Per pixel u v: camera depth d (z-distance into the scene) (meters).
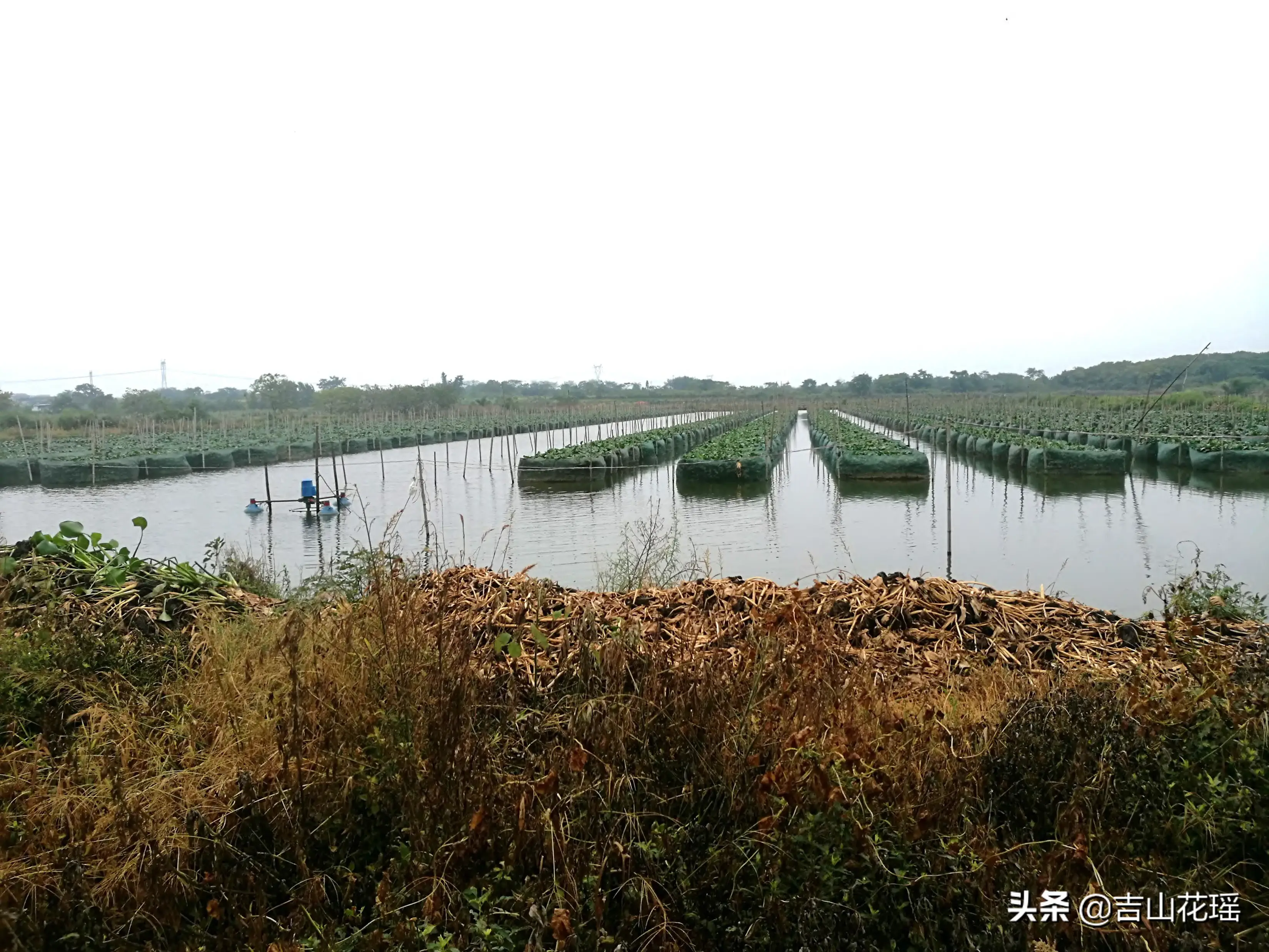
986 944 2.74
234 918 2.95
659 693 3.81
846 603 6.00
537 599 5.61
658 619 5.72
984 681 4.60
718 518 16.50
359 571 5.68
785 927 2.80
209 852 3.19
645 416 69.12
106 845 3.18
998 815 3.46
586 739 3.63
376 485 24.14
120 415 54.28
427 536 10.44
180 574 6.49
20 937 2.78
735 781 3.36
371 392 65.81
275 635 4.63
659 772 3.55
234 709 3.99
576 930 2.81
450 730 3.53
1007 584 10.41
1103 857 3.10
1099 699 3.93
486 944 2.77
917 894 2.97
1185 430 32.00
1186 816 3.26
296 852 3.20
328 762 3.55
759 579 6.48
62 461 26.58
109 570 6.34
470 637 4.54
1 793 3.50
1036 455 23.25
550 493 21.67
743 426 58.06
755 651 3.98
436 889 2.96
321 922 3.01
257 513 18.06
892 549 12.82
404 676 3.86
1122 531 14.05
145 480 26.09
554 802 3.27
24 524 17.20
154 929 2.92
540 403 79.38
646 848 3.08
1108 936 2.79
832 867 2.97
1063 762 3.57
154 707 4.29
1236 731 3.55
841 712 3.76
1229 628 5.66
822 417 54.62
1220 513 15.83
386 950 2.78
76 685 4.52
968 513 16.58
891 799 3.30
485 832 3.17
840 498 19.33
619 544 13.30
